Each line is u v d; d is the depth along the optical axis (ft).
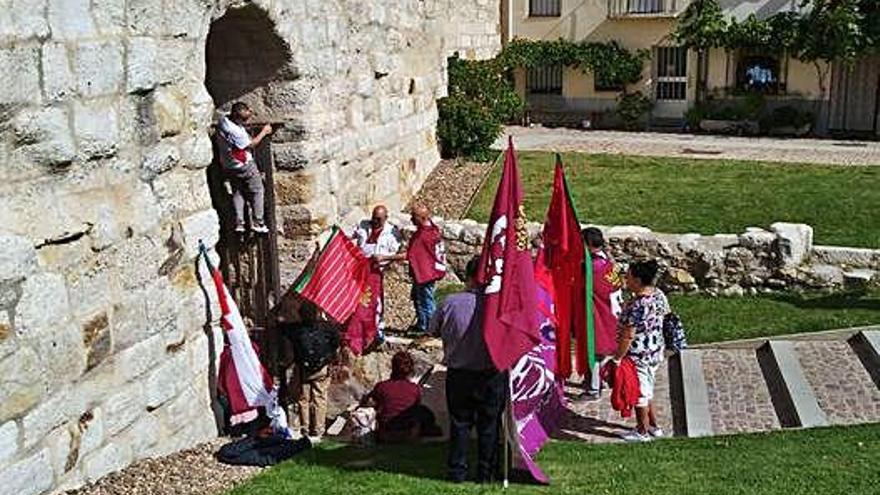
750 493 18.53
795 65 84.23
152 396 21.24
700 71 87.56
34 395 17.49
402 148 47.65
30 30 17.49
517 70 92.94
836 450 21.07
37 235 17.66
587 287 25.54
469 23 81.00
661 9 87.30
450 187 52.54
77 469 18.74
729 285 36.99
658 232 41.45
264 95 33.01
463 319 20.04
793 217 46.47
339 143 36.86
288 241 34.04
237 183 30.94
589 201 50.93
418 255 34.40
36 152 17.70
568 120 92.89
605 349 26.81
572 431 25.48
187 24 22.67
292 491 19.54
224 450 21.88
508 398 20.47
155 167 21.42
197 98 23.22
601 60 89.10
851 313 33.53
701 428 24.85
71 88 18.60
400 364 25.84
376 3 41.63
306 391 28.99
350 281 29.94
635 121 88.99
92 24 19.24
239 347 24.02
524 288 19.63
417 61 50.83
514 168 19.88
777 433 23.25
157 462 20.88
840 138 81.20
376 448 23.50
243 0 27.50
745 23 83.35
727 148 71.46
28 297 17.35
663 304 24.35
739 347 31.45
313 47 33.86
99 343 19.38
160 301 21.53
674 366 30.37
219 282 23.89
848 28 78.79
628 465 21.16
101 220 19.48
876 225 44.70
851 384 26.86
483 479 20.29
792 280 36.40
